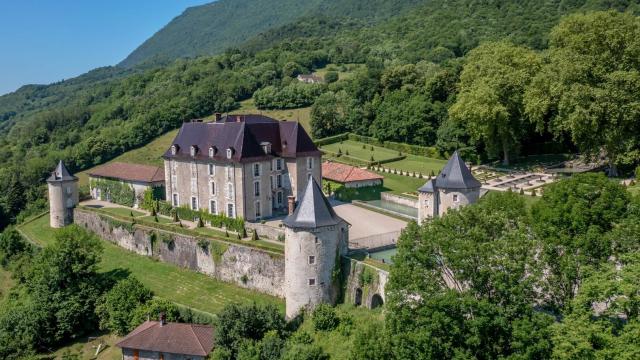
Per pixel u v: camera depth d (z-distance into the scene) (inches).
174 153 3543.3
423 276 1675.7
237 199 3186.5
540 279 1697.8
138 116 6948.8
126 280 2723.9
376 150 5246.1
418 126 5103.3
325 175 4037.9
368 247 2586.1
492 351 1529.3
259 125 3405.5
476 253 1612.9
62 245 2910.9
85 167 5910.4
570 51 3403.1
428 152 4943.4
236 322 2130.9
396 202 3784.5
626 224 1707.7
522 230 1713.8
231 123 3334.2
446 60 6466.5
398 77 5969.5
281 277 2591.0
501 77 3978.8
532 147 4429.1
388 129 5378.9
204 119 6643.7
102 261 3299.7
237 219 3149.6
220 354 2028.8
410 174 4333.2
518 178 3725.4
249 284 2736.2
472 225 1760.6
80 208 4010.8
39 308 2696.9
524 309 1525.6
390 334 1638.8
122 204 4126.5
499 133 4005.9
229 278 2834.6
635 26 3346.5
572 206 1840.6
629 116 3075.8
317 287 2299.5
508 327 1492.4
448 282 1824.6
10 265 3627.0
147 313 2458.2
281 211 3410.4
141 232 3339.1
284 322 2230.6
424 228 1807.3
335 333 2068.2
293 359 1854.1
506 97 4005.9
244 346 2018.9
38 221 4365.2
